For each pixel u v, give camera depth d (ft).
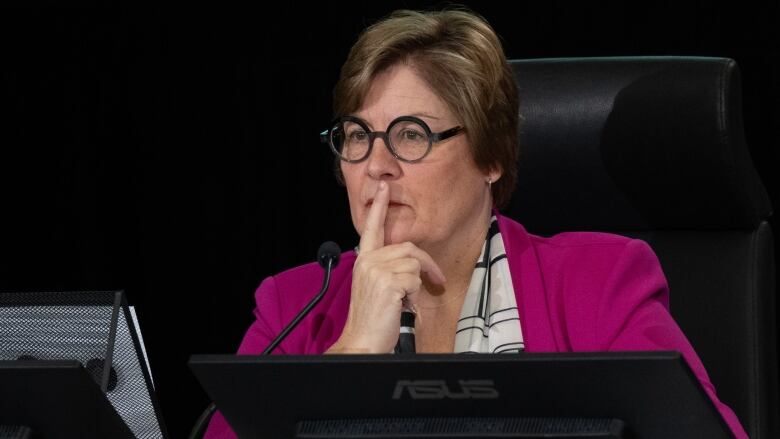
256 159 36.19
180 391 37.01
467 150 19.19
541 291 19.98
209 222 36.58
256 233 36.35
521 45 33.58
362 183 19.06
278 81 35.88
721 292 22.34
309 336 20.39
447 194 19.04
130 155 36.60
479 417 12.79
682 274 22.63
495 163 19.65
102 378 16.98
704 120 21.76
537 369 12.20
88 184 36.76
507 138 19.77
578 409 12.50
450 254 20.07
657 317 19.29
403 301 18.60
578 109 22.71
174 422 37.01
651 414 12.37
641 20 32.99
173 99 36.35
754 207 22.22
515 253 20.54
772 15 32.04
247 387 12.85
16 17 36.37
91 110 36.52
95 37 36.32
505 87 19.56
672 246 22.80
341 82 19.25
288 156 36.06
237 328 36.78
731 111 21.79
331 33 35.45
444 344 20.30
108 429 14.30
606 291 19.66
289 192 36.17
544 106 22.89
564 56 33.40
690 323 22.43
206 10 35.94
